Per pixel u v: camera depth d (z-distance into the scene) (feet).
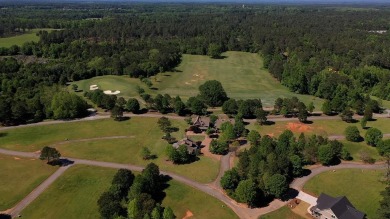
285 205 304.09
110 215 275.18
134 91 590.14
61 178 344.90
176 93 597.11
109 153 395.34
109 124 470.39
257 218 287.89
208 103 534.37
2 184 333.62
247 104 488.85
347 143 415.03
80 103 494.59
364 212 296.10
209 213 294.46
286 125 466.29
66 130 452.76
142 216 268.82
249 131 442.50
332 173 351.67
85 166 367.04
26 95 538.06
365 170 357.41
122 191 308.19
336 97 516.32
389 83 610.24
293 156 342.23
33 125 466.29
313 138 386.73
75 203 307.78
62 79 622.95
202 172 354.33
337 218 272.51
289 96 591.37
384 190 314.96
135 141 423.64
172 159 365.81
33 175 349.82
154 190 314.76
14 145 411.13
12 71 654.53
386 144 373.61
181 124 469.57
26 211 297.33
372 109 512.63
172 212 273.95
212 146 387.34
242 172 329.93
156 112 510.17
